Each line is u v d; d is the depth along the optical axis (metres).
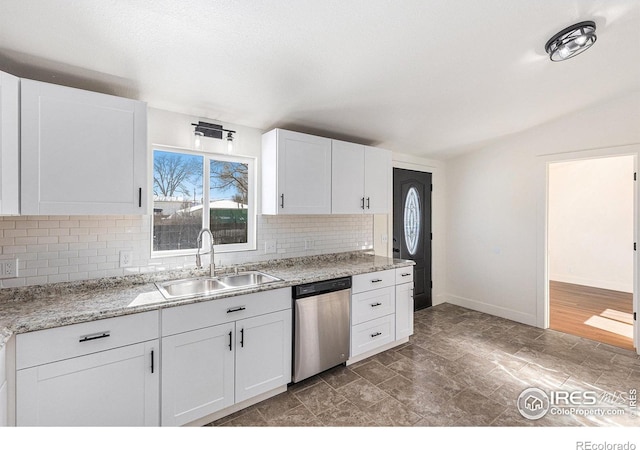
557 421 2.01
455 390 2.36
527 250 3.73
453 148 4.02
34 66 1.73
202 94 2.18
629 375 2.57
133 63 1.77
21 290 1.81
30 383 1.42
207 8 1.42
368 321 2.85
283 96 2.30
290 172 2.64
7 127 1.50
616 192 5.36
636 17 1.81
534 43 1.95
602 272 5.50
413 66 2.08
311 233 3.20
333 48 1.80
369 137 3.39
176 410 1.81
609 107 3.03
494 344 3.19
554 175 6.08
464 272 4.43
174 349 1.80
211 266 2.44
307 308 2.39
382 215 3.87
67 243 1.97
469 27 1.75
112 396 1.62
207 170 2.61
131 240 2.21
